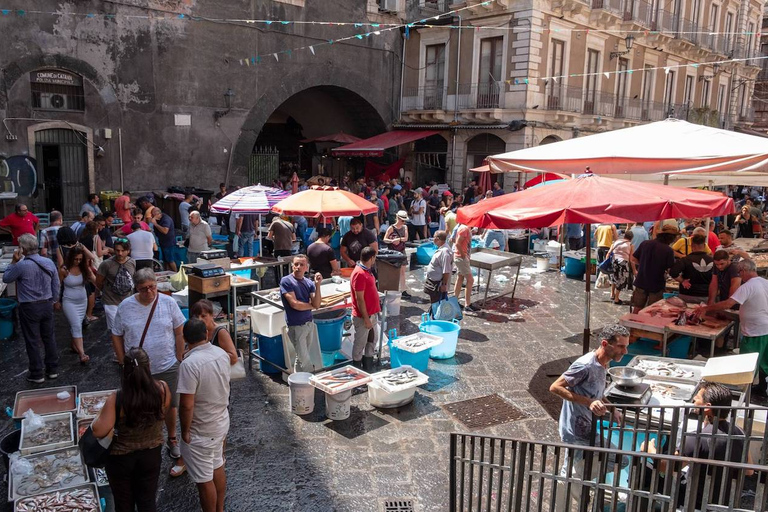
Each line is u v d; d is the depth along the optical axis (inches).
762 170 262.1
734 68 1350.9
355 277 281.4
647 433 157.1
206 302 192.9
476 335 358.6
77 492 161.9
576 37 903.7
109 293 286.4
